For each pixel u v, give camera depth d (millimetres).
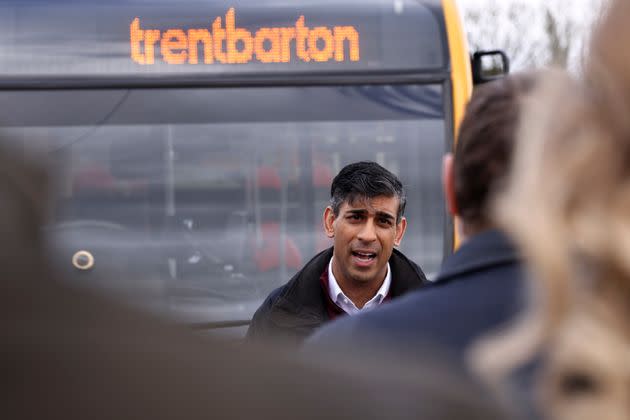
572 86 1664
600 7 1697
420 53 8047
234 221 7824
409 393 1220
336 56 7996
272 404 1155
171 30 7883
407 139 7980
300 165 7906
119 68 7816
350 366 1241
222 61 7906
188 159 7809
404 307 2471
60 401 1074
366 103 7996
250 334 5531
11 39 7762
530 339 1568
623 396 1546
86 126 7746
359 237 5395
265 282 7824
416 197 7965
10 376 1070
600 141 1587
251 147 7879
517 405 1775
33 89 7730
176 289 7723
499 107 2533
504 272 2447
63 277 1120
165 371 1123
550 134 1614
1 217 1084
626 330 1568
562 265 1514
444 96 8023
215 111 7871
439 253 7945
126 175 7738
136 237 7707
